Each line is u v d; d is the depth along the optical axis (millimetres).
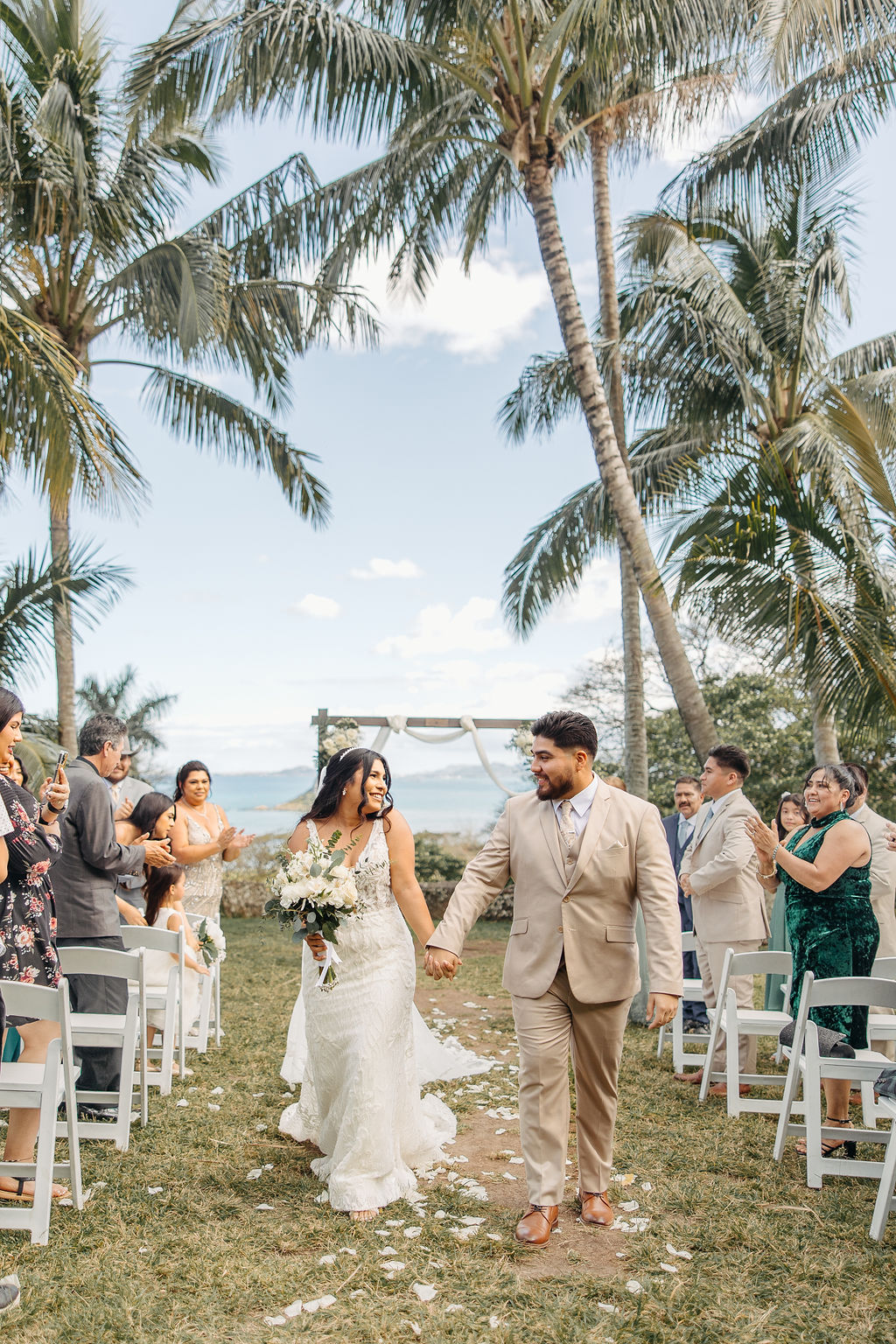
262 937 11703
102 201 10953
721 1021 5309
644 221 10609
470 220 11805
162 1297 3102
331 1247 3455
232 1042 6539
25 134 9812
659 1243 3533
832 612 7754
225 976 9102
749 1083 5266
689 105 9836
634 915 3754
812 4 7621
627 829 3723
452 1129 4766
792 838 4973
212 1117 4875
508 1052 6500
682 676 8828
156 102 9148
